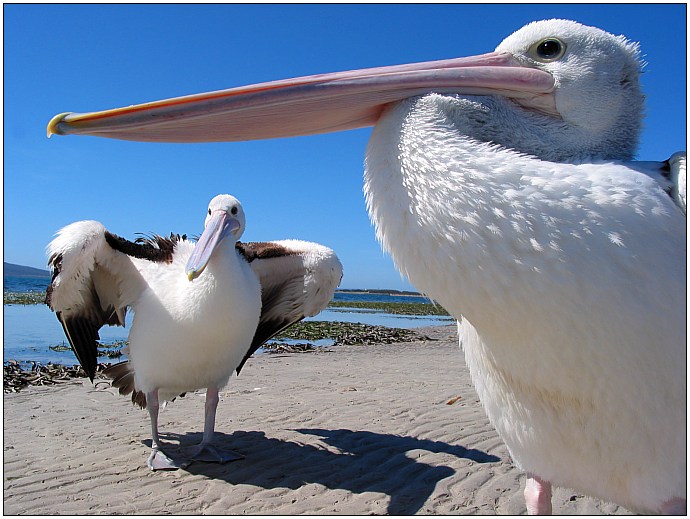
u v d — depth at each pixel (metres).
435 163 0.53
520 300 0.51
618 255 0.51
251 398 1.80
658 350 0.52
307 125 0.61
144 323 1.23
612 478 0.59
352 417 1.57
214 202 1.27
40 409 1.61
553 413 0.58
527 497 0.70
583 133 0.60
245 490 1.07
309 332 4.32
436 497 1.04
